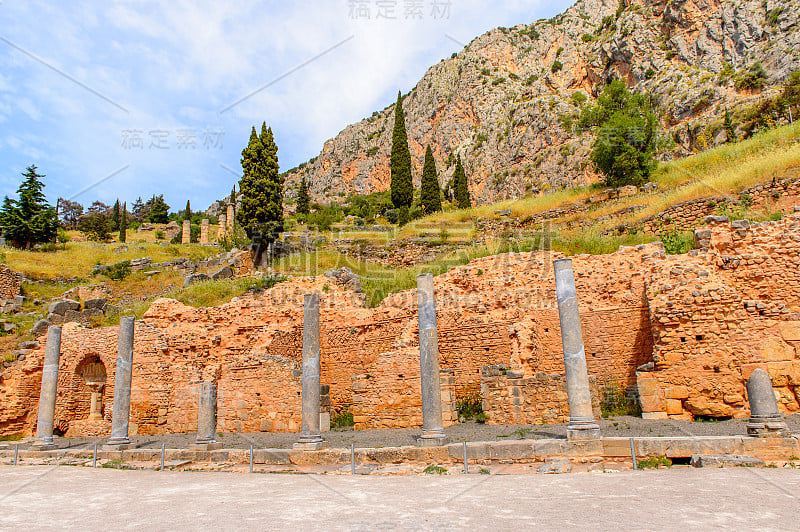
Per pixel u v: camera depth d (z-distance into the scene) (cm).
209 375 2133
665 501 730
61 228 6081
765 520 617
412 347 1850
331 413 2202
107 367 2384
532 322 1817
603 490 830
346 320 2305
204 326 2389
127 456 1591
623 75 8681
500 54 13112
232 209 6538
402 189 6619
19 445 1967
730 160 2989
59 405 2370
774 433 999
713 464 973
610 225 2809
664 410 1433
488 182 9731
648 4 8700
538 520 657
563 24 12750
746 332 1401
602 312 1819
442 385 1659
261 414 1936
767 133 3172
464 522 664
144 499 970
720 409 1366
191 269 3969
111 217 9638
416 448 1211
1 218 4719
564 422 1516
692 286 1492
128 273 3894
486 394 1625
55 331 1972
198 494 998
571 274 1274
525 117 9225
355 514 748
